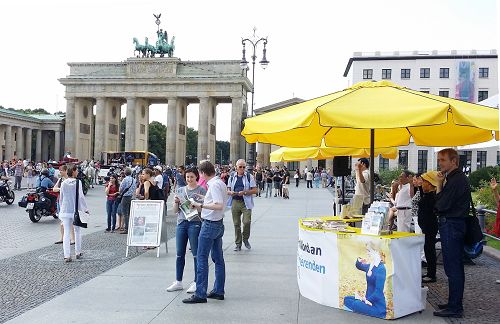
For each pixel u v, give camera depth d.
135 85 100.62
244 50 40.91
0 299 9.74
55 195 23.67
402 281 8.71
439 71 100.25
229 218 26.86
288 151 19.86
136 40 104.94
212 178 9.83
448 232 8.95
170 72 99.88
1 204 32.41
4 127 106.44
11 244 17.00
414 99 8.46
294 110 9.35
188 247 16.56
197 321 8.40
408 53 103.38
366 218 9.30
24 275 11.97
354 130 13.24
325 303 9.41
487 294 10.65
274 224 23.73
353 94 8.84
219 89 98.62
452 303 8.88
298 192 55.22
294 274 12.29
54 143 122.19
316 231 9.60
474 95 97.75
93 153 114.44
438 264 14.12
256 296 10.11
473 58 98.38
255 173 51.00
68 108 102.50
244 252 15.63
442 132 12.21
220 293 9.82
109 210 20.44
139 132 104.00
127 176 20.09
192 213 10.05
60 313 8.82
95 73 102.69
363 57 102.69
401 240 8.72
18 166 46.09
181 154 107.25
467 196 8.95
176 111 100.81
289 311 9.03
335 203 21.31
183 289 10.62
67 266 13.15
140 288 10.70
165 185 25.69
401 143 14.02
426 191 11.72
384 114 8.08
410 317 8.77
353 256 9.02
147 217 14.98
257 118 9.77
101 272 12.40
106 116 103.44
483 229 18.22
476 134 11.91
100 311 8.96
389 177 49.81
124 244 17.20
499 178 29.28
